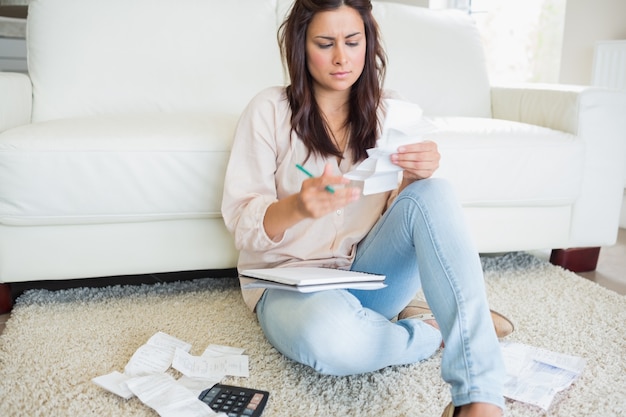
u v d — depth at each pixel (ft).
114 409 3.53
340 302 3.48
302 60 3.79
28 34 6.34
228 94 6.64
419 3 11.55
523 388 3.76
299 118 3.89
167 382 3.67
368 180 3.29
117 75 6.33
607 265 6.61
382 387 3.83
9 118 5.50
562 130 6.16
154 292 5.54
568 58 9.38
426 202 3.36
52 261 5.00
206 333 4.62
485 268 6.23
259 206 3.66
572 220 6.10
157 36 6.48
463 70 7.49
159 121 5.41
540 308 5.15
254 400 3.49
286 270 3.63
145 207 4.94
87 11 6.35
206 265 5.32
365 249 3.90
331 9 3.54
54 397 3.67
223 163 4.98
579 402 3.67
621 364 4.16
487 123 6.12
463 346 2.99
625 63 8.12
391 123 3.26
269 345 4.42
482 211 5.85
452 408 2.99
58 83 6.19
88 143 4.75
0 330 4.79
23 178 4.66
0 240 4.89
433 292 3.18
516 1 10.71
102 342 4.46
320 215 3.15
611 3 8.63
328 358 3.48
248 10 6.91
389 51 7.23
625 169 6.12
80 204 4.81
